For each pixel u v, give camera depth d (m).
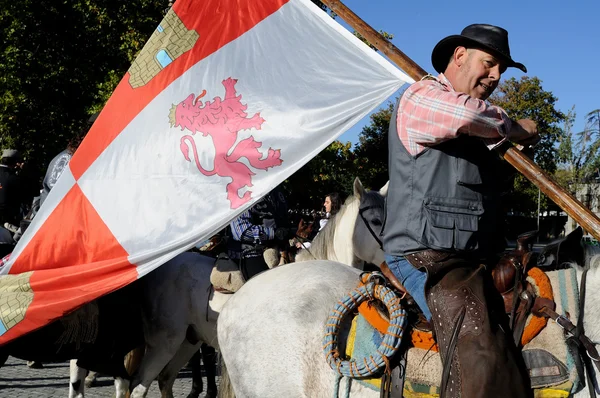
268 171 3.30
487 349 2.34
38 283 3.54
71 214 3.58
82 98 19.55
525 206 22.86
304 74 3.38
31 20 18.48
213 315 4.82
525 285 2.48
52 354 4.02
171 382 5.39
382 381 2.56
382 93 3.21
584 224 2.28
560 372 2.38
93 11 18.66
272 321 2.86
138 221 3.44
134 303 4.55
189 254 5.16
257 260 4.84
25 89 18.50
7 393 6.20
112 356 4.33
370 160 18.50
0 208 6.29
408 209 2.49
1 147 18.48
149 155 3.52
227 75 3.50
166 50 3.64
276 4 3.54
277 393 2.78
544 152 28.81
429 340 2.55
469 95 2.46
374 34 2.82
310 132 3.27
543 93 29.86
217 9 3.62
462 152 2.45
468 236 2.43
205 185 3.37
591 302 2.46
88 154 3.64
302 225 7.72
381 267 2.79
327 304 2.84
